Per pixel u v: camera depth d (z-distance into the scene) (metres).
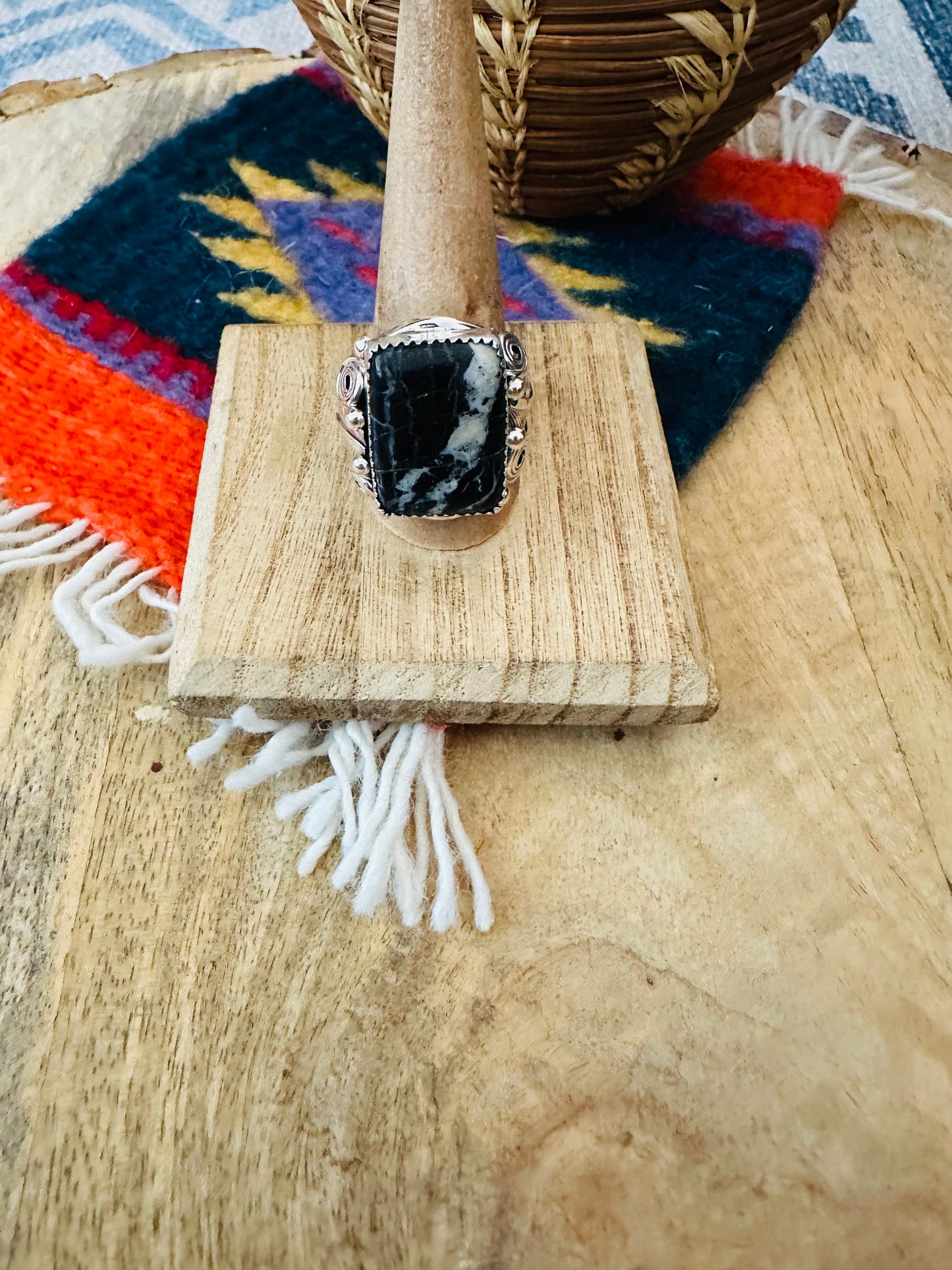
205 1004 0.13
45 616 0.17
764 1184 0.12
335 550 0.15
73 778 0.15
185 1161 0.12
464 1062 0.13
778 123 0.25
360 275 0.22
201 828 0.15
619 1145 0.13
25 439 0.18
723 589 0.17
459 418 0.14
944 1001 0.14
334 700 0.15
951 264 0.22
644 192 0.21
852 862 0.15
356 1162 0.12
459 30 0.13
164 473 0.18
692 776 0.15
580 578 0.15
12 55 0.33
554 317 0.21
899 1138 0.13
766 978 0.14
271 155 0.24
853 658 0.17
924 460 0.19
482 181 0.14
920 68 0.32
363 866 0.15
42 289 0.21
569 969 0.14
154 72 0.25
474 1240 0.12
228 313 0.21
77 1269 0.12
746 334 0.21
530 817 0.15
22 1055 0.13
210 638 0.14
